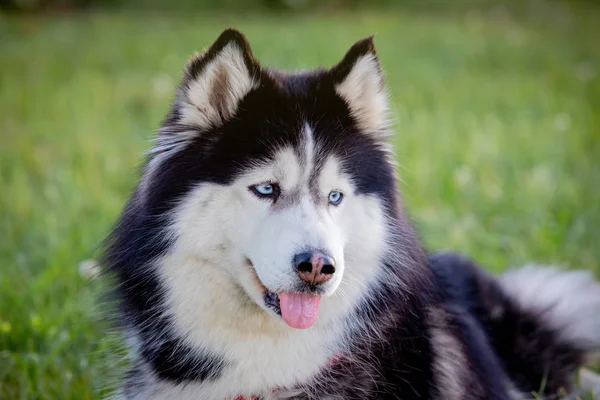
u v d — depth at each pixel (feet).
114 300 11.08
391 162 11.11
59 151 26.27
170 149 10.26
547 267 15.58
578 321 14.07
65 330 14.65
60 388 13.14
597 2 56.59
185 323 10.25
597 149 24.76
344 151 10.30
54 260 17.28
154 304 10.36
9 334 14.44
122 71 37.93
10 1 53.93
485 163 23.70
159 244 10.05
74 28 48.44
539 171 22.58
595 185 21.71
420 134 26.53
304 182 9.99
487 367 11.87
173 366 10.44
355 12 57.82
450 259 13.80
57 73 37.19
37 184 23.13
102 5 57.93
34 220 19.98
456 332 11.62
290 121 10.17
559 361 13.78
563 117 28.22
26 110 30.78
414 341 10.73
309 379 10.28
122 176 23.12
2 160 25.00
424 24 50.83
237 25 49.65
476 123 28.40
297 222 9.61
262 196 9.95
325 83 10.63
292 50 40.29
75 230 18.95
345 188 10.19
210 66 10.09
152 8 57.93
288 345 10.19
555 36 45.44
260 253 9.60
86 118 30.12
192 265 10.03
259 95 10.28
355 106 10.68
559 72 36.17
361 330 10.45
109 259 10.93
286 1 57.52
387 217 10.63
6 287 15.90
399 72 36.96
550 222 19.25
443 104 31.27
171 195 10.02
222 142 10.05
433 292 11.40
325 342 10.29
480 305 13.47
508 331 13.57
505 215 20.11
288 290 9.39
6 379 13.47
